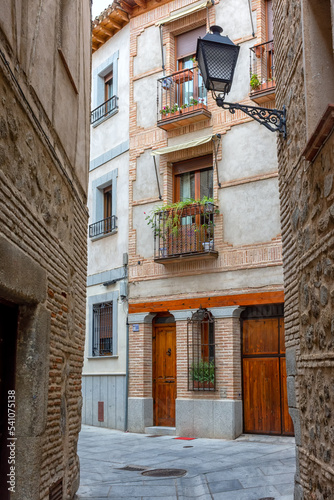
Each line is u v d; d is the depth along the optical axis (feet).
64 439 20.04
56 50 18.45
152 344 48.26
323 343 15.96
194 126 46.83
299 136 18.98
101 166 56.13
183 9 49.03
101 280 53.67
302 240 18.61
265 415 40.47
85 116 24.70
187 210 45.80
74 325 22.31
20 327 15.92
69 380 21.30
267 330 41.24
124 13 53.31
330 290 15.10
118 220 52.31
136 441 41.09
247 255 42.01
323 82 16.63
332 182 14.67
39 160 16.42
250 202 42.60
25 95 14.80
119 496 24.30
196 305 44.11
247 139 43.50
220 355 42.27
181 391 44.01
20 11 14.42
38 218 16.31
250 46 44.14
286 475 26.81
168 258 45.09
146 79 51.37
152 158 49.62
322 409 16.16
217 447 36.86
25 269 14.57
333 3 14.38
